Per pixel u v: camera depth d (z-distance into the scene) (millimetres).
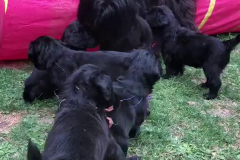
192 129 1586
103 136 1167
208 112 1717
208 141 1517
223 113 1716
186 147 1485
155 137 1529
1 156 1428
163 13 1899
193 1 2219
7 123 1603
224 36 2518
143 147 1487
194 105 1755
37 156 1010
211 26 2402
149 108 1666
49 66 1628
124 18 1802
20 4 1914
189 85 1918
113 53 1628
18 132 1528
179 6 2184
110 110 1314
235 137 1559
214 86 1785
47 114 1667
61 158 1057
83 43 1817
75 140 1092
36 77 1684
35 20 1947
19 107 1684
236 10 2412
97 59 1619
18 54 2025
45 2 1962
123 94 1402
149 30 1914
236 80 1971
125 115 1389
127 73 1461
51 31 2000
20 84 1859
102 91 1218
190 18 2209
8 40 1949
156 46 1954
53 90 1709
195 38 1823
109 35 1825
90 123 1148
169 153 1460
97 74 1244
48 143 1132
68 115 1158
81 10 1842
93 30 1832
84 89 1213
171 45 1890
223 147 1501
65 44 1737
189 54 1837
